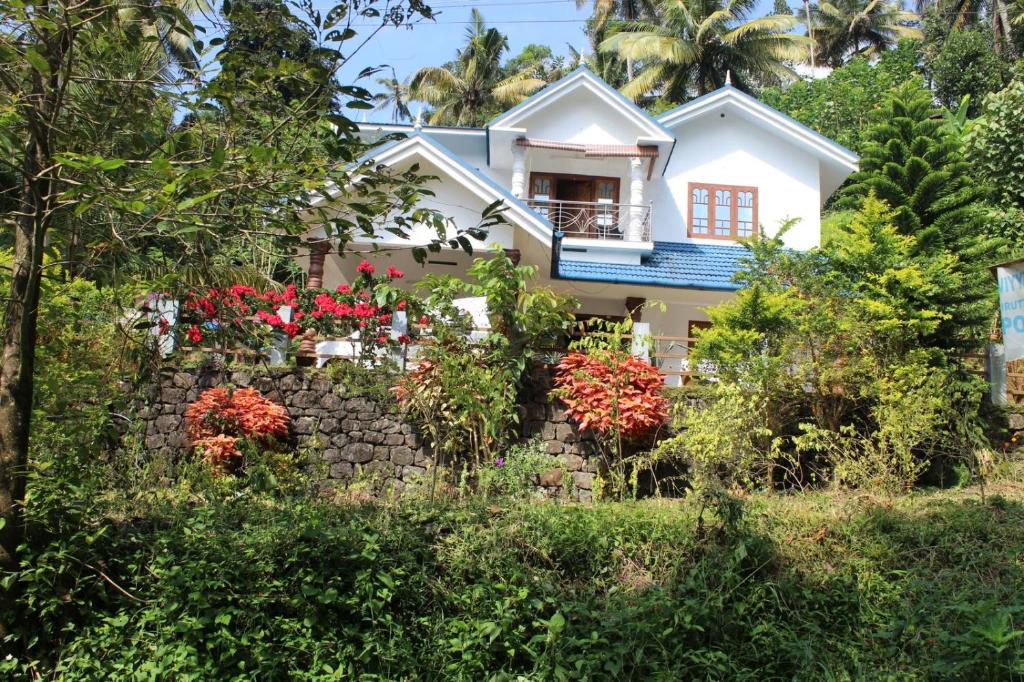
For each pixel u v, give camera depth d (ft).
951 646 17.87
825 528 24.35
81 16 16.89
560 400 32.78
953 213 48.70
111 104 17.94
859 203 54.49
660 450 28.99
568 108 56.65
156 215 15.87
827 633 20.85
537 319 32.37
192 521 21.63
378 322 34.83
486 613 20.52
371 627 19.92
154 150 16.84
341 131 16.98
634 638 19.85
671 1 100.01
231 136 17.47
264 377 33.22
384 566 20.75
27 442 18.49
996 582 21.62
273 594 19.72
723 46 98.58
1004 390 35.37
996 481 30.66
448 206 46.47
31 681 17.92
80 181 17.12
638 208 54.08
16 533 18.13
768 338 33.19
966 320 34.63
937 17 109.09
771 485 29.37
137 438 29.66
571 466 32.07
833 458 29.81
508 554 22.03
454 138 57.57
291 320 34.96
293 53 17.25
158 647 18.26
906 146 53.36
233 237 18.54
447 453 31.55
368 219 18.11
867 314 32.22
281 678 18.67
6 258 25.91
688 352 37.14
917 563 23.02
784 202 58.29
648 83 99.50
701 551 23.13
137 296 24.23
